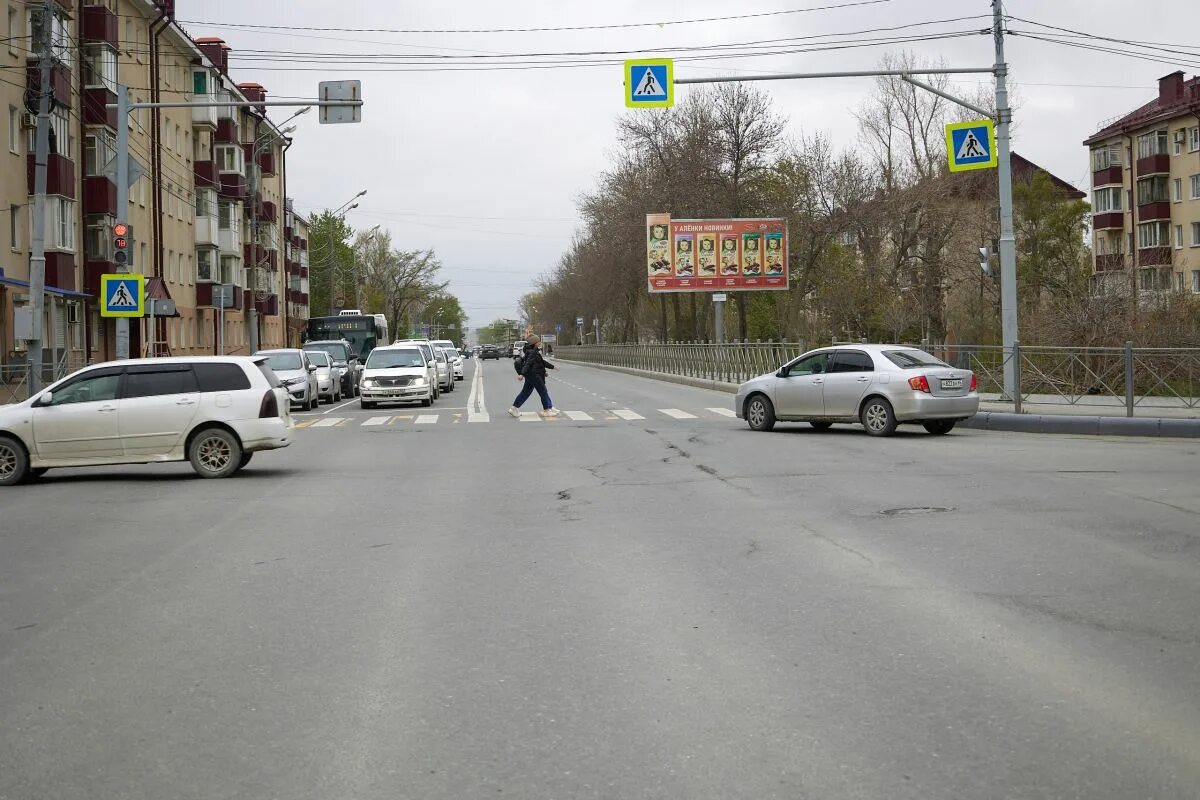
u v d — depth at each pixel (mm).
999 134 23594
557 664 5996
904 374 19781
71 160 40625
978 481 13352
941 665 5848
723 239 51750
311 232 113875
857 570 8328
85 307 43875
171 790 4363
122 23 46969
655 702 5324
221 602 7652
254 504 12562
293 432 23531
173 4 52531
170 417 15219
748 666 5887
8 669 6098
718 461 16031
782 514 11086
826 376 20734
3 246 36719
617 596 7609
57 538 10477
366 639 6602
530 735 4906
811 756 4594
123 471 16672
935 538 9594
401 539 10078
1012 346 22922
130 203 47375
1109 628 6555
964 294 46719
